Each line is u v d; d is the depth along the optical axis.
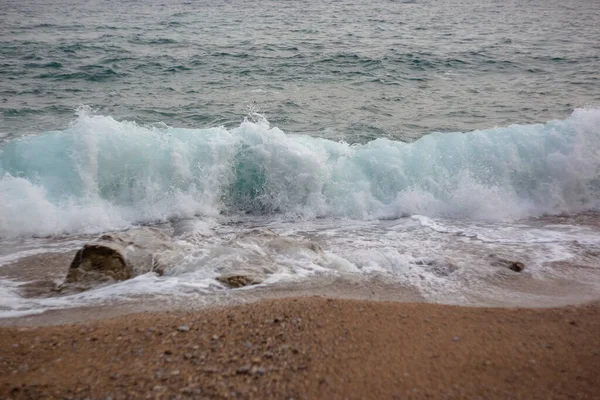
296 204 8.91
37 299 5.46
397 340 4.24
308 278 5.84
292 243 6.66
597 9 41.62
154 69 18.22
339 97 15.10
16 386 3.60
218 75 17.61
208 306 5.07
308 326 4.45
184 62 19.28
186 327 4.49
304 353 4.00
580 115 9.76
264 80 17.03
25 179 8.28
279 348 4.07
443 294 5.58
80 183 8.55
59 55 20.02
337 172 9.18
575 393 3.55
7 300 5.43
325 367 3.80
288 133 11.71
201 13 35.69
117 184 8.70
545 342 4.28
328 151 9.49
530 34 27.84
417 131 11.99
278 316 4.66
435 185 8.92
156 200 8.65
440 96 15.38
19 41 22.89
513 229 7.87
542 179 8.99
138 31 26.70
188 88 15.89
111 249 6.05
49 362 3.94
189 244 6.84
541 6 44.25
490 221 8.28
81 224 7.99
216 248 6.45
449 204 8.67
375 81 17.14
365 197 8.88
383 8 41.09
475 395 3.52
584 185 8.93
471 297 5.51
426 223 8.18
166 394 3.47
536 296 5.54
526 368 3.86
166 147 9.03
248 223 8.35
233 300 5.23
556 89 16.25
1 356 4.03
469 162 9.23
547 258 6.68
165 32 26.52
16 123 12.07
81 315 4.99
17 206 7.88
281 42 23.81
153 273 5.96
